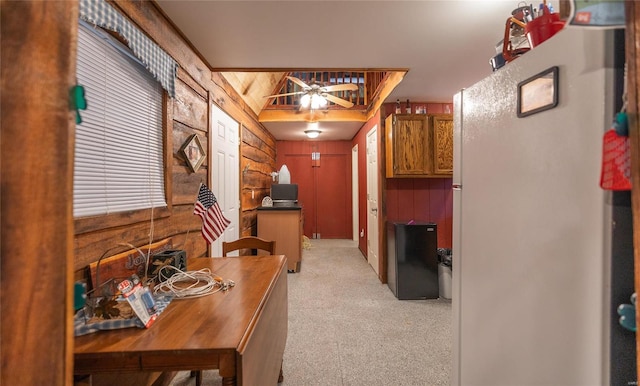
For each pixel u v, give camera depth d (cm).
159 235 173
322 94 377
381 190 374
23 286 42
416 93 335
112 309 97
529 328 85
